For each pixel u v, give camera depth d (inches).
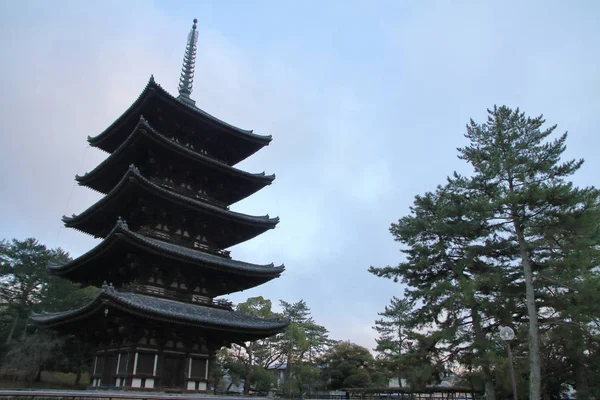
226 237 1466.5
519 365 1254.3
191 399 1043.3
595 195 1252.5
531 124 1457.9
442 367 1407.5
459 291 1348.4
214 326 1141.1
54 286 2608.3
